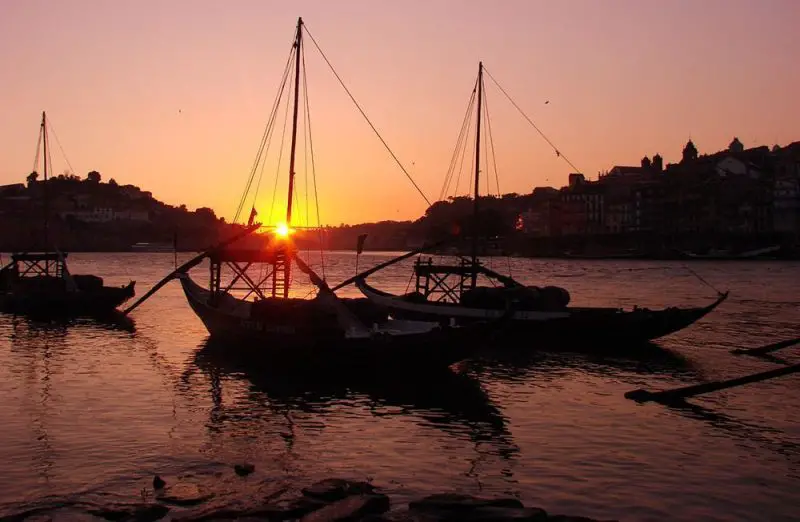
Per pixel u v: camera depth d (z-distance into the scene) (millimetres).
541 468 18609
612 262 194250
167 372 31062
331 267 166125
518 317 40219
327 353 29938
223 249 39812
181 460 18906
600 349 38969
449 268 47781
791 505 16328
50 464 18453
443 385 29156
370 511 14914
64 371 30984
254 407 24984
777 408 25125
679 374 31797
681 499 16609
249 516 14375
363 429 22234
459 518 14172
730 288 90875
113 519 14773
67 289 56125
